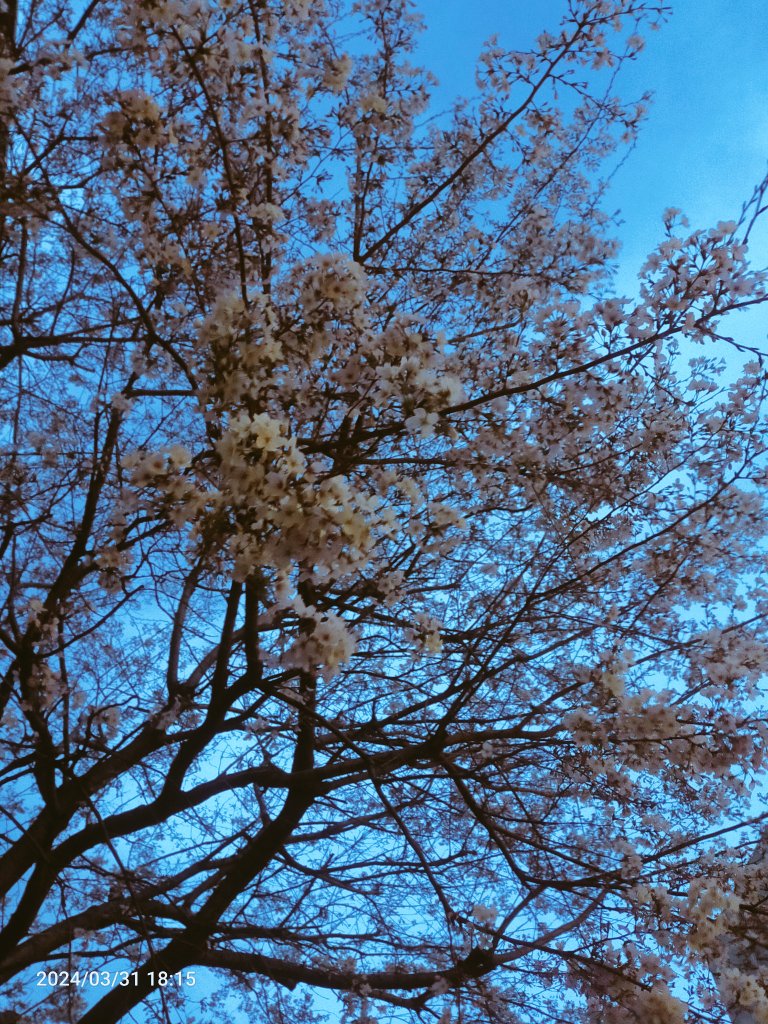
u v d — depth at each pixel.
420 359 3.06
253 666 3.91
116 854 3.17
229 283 3.73
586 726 3.39
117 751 4.20
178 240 3.38
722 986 3.03
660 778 4.41
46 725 4.34
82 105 4.02
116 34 3.99
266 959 4.89
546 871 5.11
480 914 3.73
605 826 5.16
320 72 3.92
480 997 4.47
